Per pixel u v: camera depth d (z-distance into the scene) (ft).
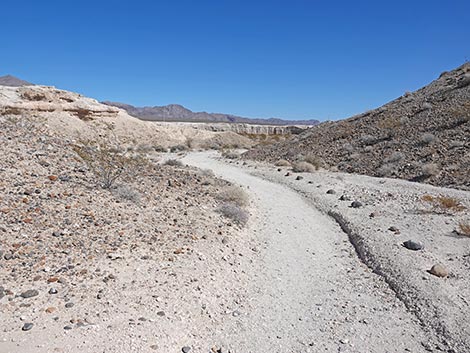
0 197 28.02
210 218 36.68
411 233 35.91
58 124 129.08
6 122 53.93
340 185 66.18
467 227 35.47
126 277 21.57
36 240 23.52
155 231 29.55
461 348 17.99
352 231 38.63
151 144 175.32
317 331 19.60
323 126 140.67
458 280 25.48
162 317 18.38
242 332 18.84
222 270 25.73
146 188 42.14
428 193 54.70
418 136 87.25
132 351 15.49
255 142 234.79
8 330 15.62
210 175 70.38
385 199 51.98
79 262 22.15
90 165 40.16
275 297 23.30
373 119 117.08
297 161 98.27
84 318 17.13
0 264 20.29
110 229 27.76
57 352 14.67
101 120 166.09
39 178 34.40
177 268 24.06
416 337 19.25
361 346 18.30
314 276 27.40
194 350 16.67
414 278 25.66
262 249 32.42
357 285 25.96
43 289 18.88
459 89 106.63
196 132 221.66
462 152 70.85
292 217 45.55
